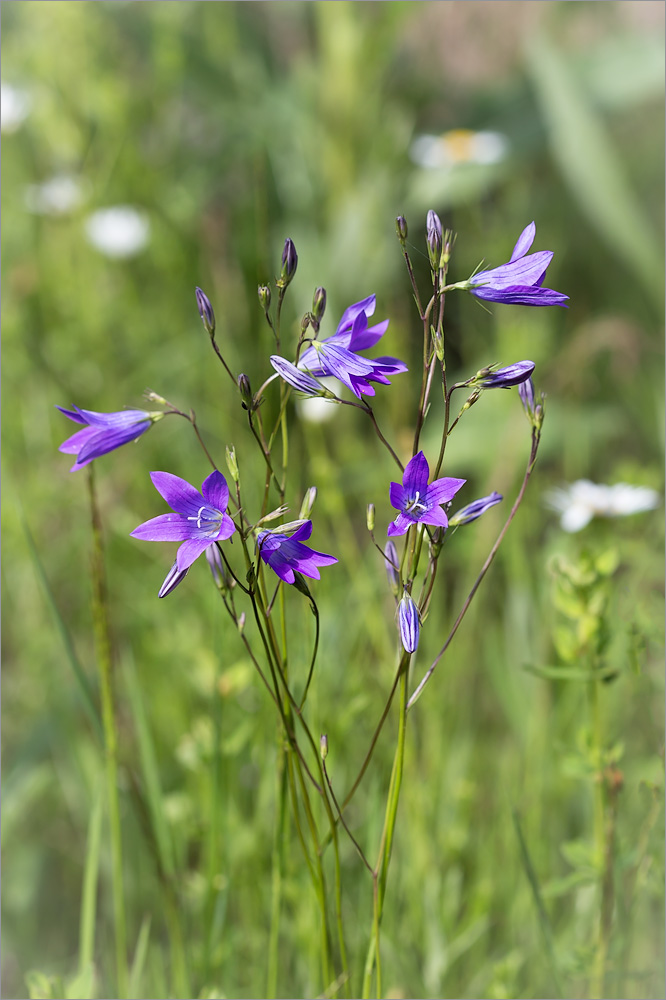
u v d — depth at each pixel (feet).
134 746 3.47
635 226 5.37
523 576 3.65
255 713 3.08
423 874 3.02
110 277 5.34
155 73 5.96
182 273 5.39
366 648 3.38
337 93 5.56
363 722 3.19
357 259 5.12
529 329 4.82
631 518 3.60
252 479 3.77
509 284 2.36
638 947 2.89
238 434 4.20
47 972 3.15
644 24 6.69
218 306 4.55
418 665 3.22
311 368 2.46
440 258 2.36
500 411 4.48
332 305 5.04
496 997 2.82
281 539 2.31
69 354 4.88
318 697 2.93
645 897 2.90
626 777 3.13
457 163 5.46
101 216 5.20
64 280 5.20
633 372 4.83
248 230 5.33
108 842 3.25
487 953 3.13
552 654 3.40
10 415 4.64
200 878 3.03
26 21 5.88
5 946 3.20
